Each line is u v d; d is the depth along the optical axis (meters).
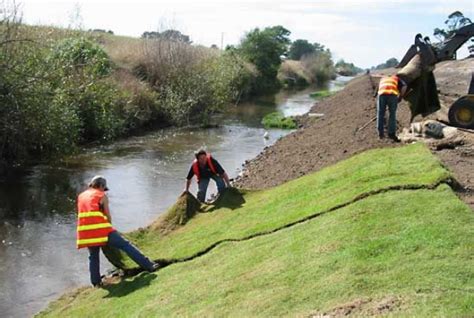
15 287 10.46
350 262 7.07
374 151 12.32
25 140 18.98
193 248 10.13
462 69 46.16
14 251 12.14
